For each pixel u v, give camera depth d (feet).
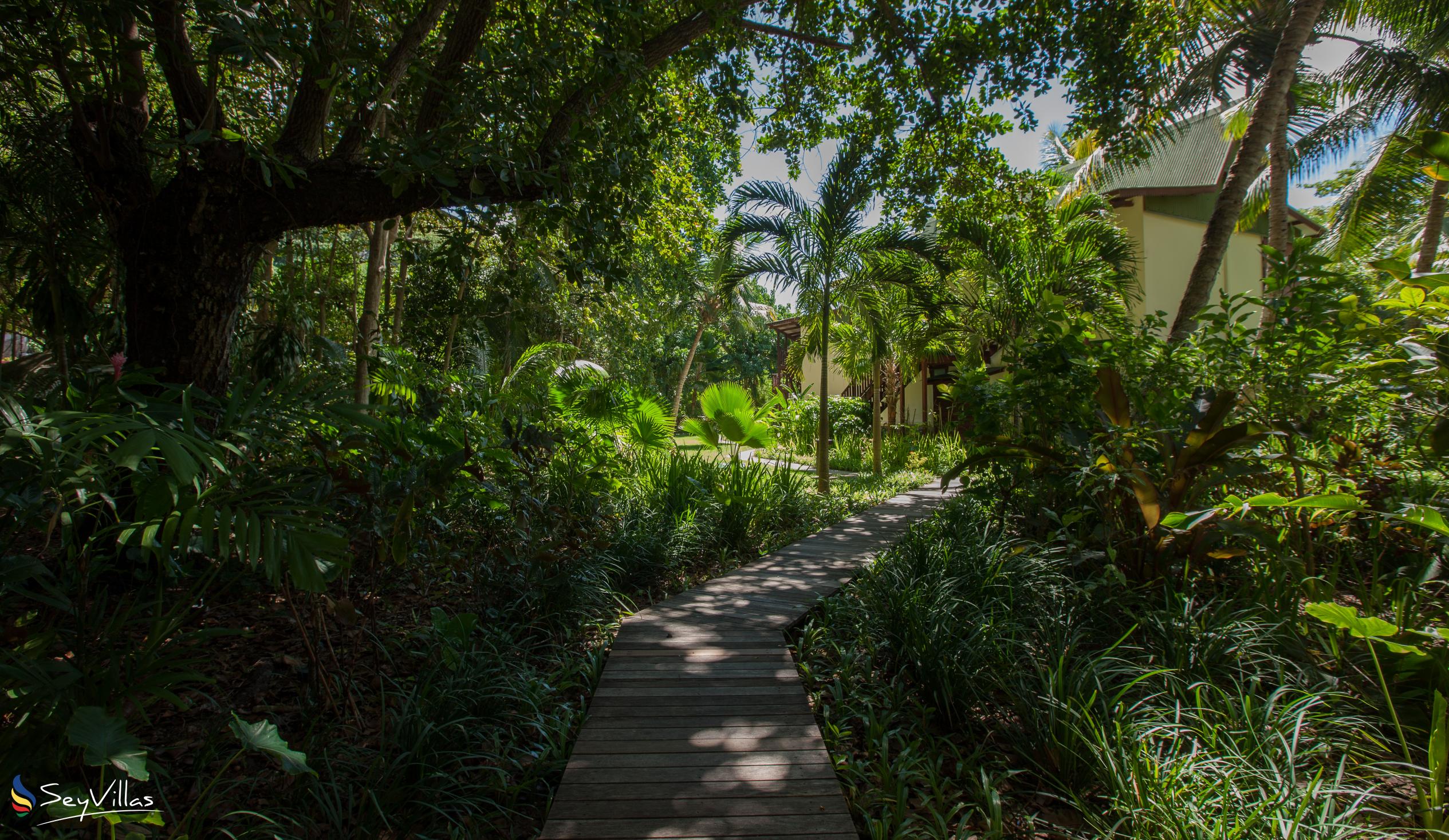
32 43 12.26
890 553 17.98
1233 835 7.16
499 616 13.41
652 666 12.02
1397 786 8.54
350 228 31.63
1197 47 28.60
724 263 33.96
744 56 27.94
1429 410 13.09
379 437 11.41
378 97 12.53
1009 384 17.70
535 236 19.26
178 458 6.54
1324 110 37.06
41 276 17.76
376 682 11.14
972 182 27.25
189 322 13.94
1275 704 9.96
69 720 6.01
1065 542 15.72
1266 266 48.85
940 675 10.50
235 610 13.30
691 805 8.09
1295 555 13.47
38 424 6.68
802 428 53.42
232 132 12.16
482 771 9.10
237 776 8.58
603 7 14.60
